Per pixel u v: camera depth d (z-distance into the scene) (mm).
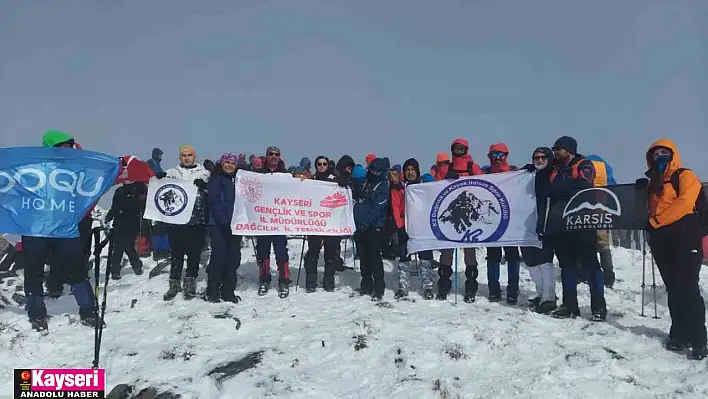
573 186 7004
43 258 6816
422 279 8391
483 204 8000
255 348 6191
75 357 6133
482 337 6340
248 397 5180
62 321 7121
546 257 7520
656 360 5762
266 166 8805
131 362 5973
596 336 6492
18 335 6582
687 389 5090
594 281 7098
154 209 8273
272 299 8336
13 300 8430
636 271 10836
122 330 6863
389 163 8500
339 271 10422
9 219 6477
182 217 8234
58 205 6645
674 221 5926
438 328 6621
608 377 5441
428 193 8297
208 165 11891
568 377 5438
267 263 8672
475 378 5453
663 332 6629
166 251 11508
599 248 9523
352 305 7828
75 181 6734
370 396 5148
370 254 8336
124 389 5469
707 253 7293
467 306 7816
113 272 9844
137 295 8586
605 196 6676
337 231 8734
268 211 8422
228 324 6965
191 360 5930
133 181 9898
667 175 6062
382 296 8305
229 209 8070
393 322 6840
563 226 6969
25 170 6605
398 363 5777
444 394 5094
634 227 6387
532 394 5074
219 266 8055
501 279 9969
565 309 7215
